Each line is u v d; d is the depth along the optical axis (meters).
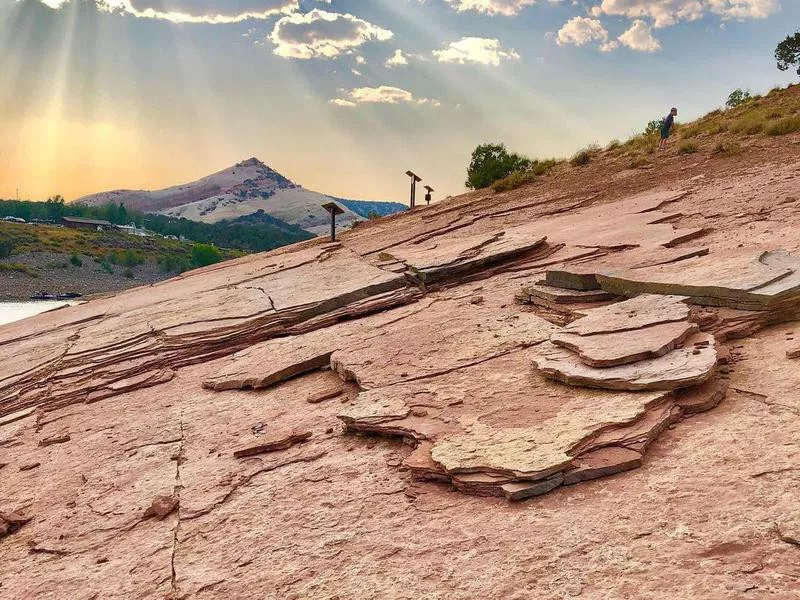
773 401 5.55
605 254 11.53
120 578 5.12
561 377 6.57
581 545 4.19
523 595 3.86
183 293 17.58
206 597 4.59
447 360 8.16
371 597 4.18
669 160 20.44
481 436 5.77
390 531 4.92
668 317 7.22
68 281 154.75
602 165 23.41
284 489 6.02
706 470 4.72
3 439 9.93
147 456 7.70
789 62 35.69
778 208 11.88
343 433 7.04
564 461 4.96
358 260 16.89
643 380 5.93
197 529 5.64
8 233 177.12
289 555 4.90
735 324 7.24
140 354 12.30
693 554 3.84
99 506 6.61
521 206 19.59
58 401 11.12
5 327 20.67
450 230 18.86
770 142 18.75
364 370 8.36
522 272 11.93
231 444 7.47
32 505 7.11
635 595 3.61
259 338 11.98
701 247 10.34
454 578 4.18
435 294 12.09
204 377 10.57
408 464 5.67
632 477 4.88
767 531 3.88
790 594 3.33
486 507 4.94
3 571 5.79
